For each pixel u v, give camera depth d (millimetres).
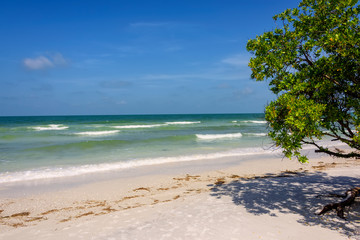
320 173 11266
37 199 8898
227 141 24969
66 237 5574
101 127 44188
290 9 6730
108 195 9273
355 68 5730
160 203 7777
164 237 5312
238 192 8516
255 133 32062
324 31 6012
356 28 5609
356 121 5512
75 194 9422
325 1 6312
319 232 5277
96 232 5754
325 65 5730
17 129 39438
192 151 19219
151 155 17469
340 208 6012
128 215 6781
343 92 6004
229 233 5391
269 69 6406
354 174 10688
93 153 18047
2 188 10133
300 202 7195
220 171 12953
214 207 7066
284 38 6453
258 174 12094
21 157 16328
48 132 34188
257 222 5906
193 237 5262
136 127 44594
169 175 12172
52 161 15250
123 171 12984
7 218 7238
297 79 5676
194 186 10078
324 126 5957
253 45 6625
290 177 10703
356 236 5027
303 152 18594
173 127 45375
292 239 5039
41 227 6414
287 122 5180
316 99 6125
